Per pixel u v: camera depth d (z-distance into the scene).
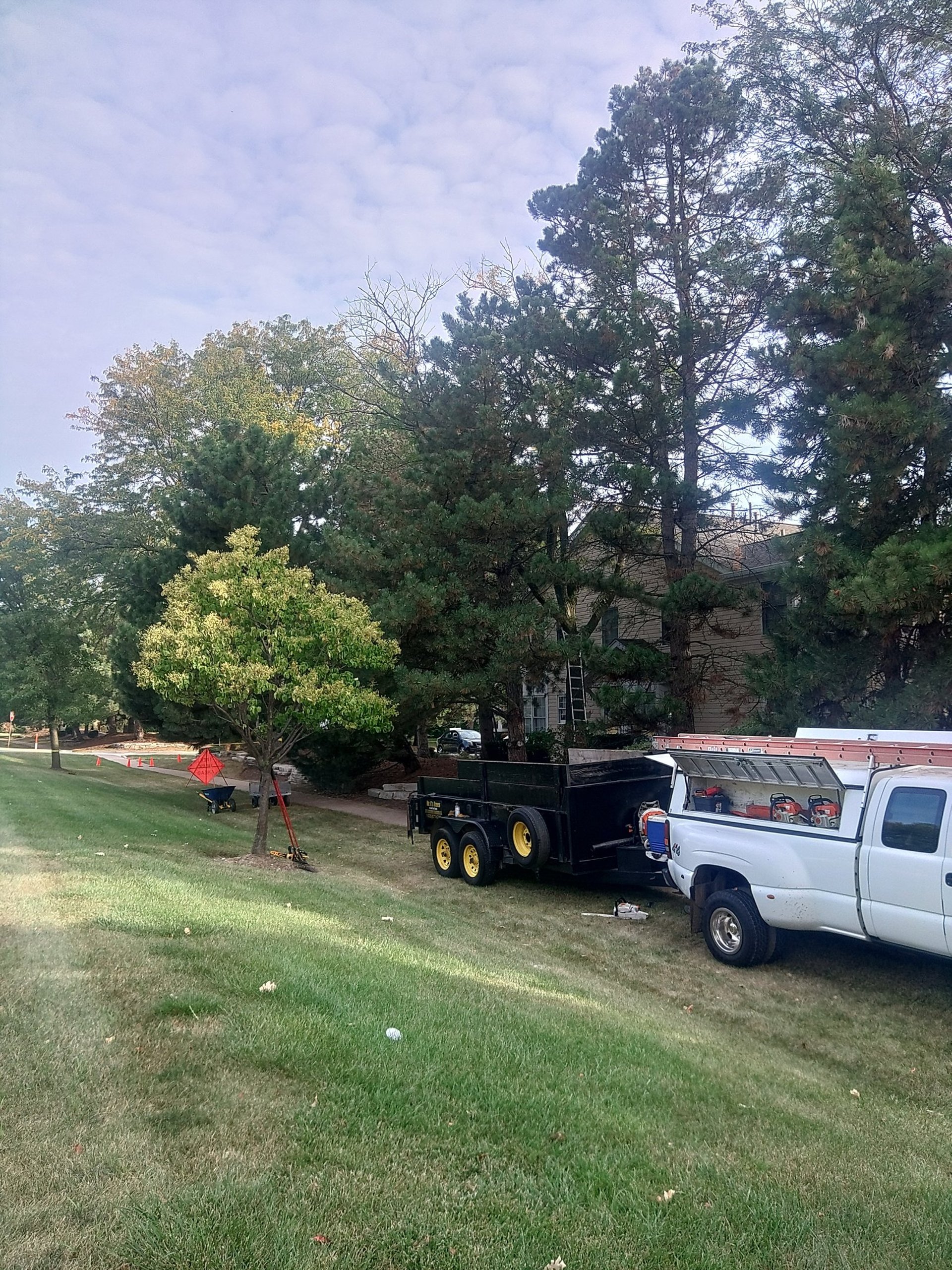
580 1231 3.47
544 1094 4.73
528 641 16.28
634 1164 4.07
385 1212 3.45
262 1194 3.46
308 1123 4.11
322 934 8.19
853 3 14.80
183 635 11.64
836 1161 4.38
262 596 12.13
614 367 17.53
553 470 17.25
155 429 33.47
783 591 14.59
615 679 17.14
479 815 12.56
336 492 21.80
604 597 20.31
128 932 7.29
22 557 34.91
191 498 20.73
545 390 16.72
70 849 12.18
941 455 12.04
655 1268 3.29
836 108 15.61
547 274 20.73
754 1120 4.82
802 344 13.15
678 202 18.45
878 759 7.71
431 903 11.10
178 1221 3.22
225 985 6.00
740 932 8.31
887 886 7.15
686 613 16.05
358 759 23.12
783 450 14.52
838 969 8.30
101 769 34.97
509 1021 5.95
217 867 11.87
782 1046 6.48
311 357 37.72
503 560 17.78
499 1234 3.39
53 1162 3.59
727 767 8.84
